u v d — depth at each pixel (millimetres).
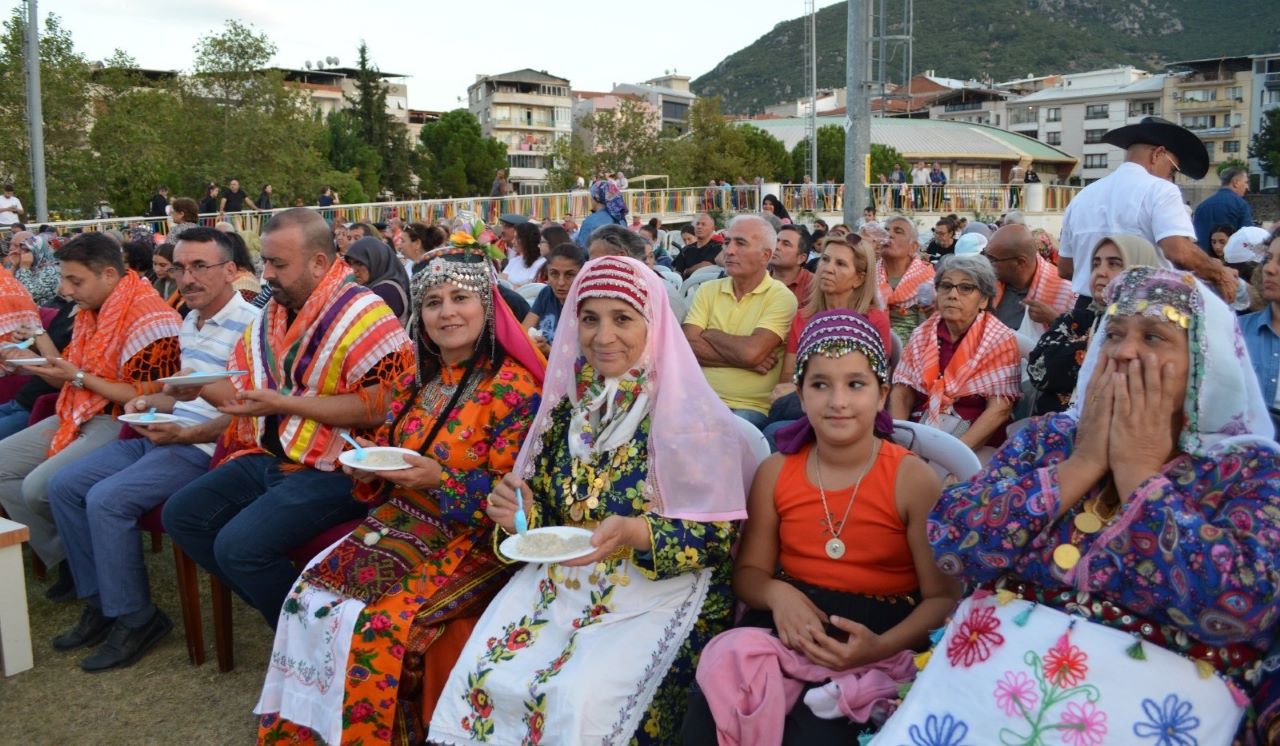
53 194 31344
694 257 10203
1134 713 1781
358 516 3361
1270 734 1785
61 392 4262
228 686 3520
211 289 3949
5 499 4324
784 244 5598
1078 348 3506
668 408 2631
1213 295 1896
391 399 3369
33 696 3465
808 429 2529
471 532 3002
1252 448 1820
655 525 2512
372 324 3436
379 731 2691
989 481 2082
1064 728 1799
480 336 3119
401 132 59250
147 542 5059
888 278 6277
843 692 2131
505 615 2721
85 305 4266
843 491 2420
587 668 2369
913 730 1928
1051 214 28969
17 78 31000
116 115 34219
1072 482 1909
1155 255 3387
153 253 6656
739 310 4598
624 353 2686
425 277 3049
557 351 2834
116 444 4023
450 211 22297
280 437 3420
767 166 46406
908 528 2373
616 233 5266
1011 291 5148
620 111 48875
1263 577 1696
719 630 2646
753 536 2566
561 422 2869
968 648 1965
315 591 2896
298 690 2846
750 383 4527
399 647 2705
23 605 3639
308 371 3430
